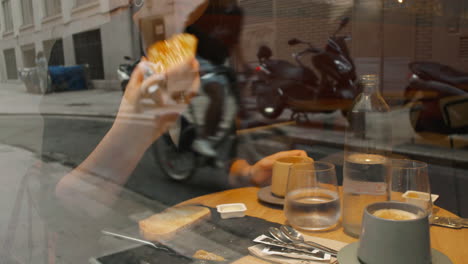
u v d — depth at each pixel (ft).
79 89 2.15
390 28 20.33
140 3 2.24
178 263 1.84
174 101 2.44
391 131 10.52
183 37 2.44
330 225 2.39
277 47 21.58
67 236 1.90
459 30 18.62
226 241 2.14
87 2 2.13
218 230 2.27
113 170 2.31
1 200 1.97
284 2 23.80
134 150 2.36
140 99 2.34
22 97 2.04
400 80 19.63
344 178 2.40
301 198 2.39
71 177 2.16
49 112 2.10
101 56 2.15
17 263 1.71
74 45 2.10
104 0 2.14
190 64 2.45
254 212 2.70
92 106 2.20
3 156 1.99
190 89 2.52
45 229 1.90
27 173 2.04
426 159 8.18
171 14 2.35
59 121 2.11
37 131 2.08
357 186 2.28
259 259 1.96
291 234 2.21
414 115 10.27
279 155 3.41
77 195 2.15
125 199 2.28
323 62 12.89
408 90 10.82
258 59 12.98
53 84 2.08
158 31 2.33
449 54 18.92
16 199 1.98
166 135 2.73
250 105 11.08
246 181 3.27
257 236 2.23
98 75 2.17
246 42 19.54
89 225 2.01
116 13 2.15
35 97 2.07
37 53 2.09
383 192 2.26
